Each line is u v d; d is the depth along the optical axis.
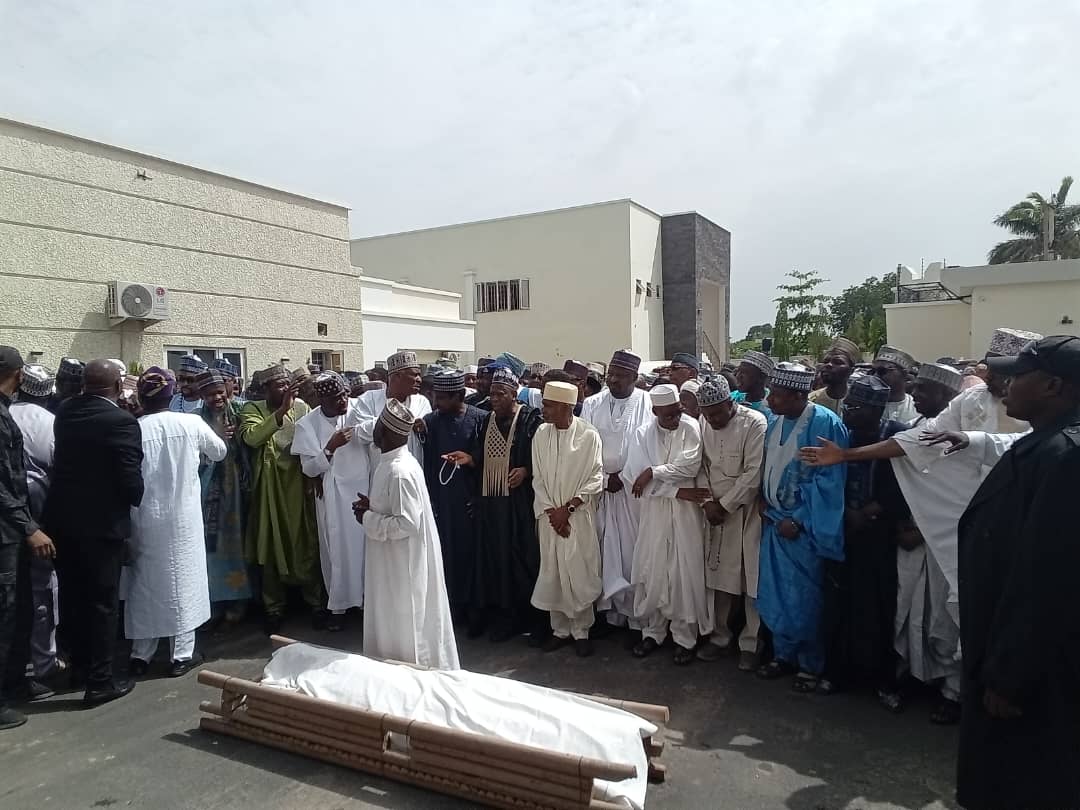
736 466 4.20
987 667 2.18
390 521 3.61
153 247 9.26
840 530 3.70
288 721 3.37
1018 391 2.32
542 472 4.55
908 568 3.64
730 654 4.57
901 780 3.05
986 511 2.34
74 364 5.63
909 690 3.90
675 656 4.42
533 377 7.77
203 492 5.04
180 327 9.62
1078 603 2.04
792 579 3.91
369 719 3.12
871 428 3.84
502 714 3.07
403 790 3.04
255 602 5.73
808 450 3.69
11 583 3.61
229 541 5.10
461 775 2.93
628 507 4.84
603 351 24.61
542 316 25.42
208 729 3.61
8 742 3.53
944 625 3.53
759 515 4.24
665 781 3.07
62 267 8.23
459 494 5.00
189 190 9.73
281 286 11.23
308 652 3.71
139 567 4.27
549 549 4.54
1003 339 3.83
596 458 4.54
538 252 25.31
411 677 3.38
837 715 3.68
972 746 2.32
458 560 5.03
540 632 4.80
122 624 5.11
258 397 6.36
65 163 8.26
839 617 3.86
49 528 3.86
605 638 4.90
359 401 5.32
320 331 12.00
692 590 4.33
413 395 5.68
